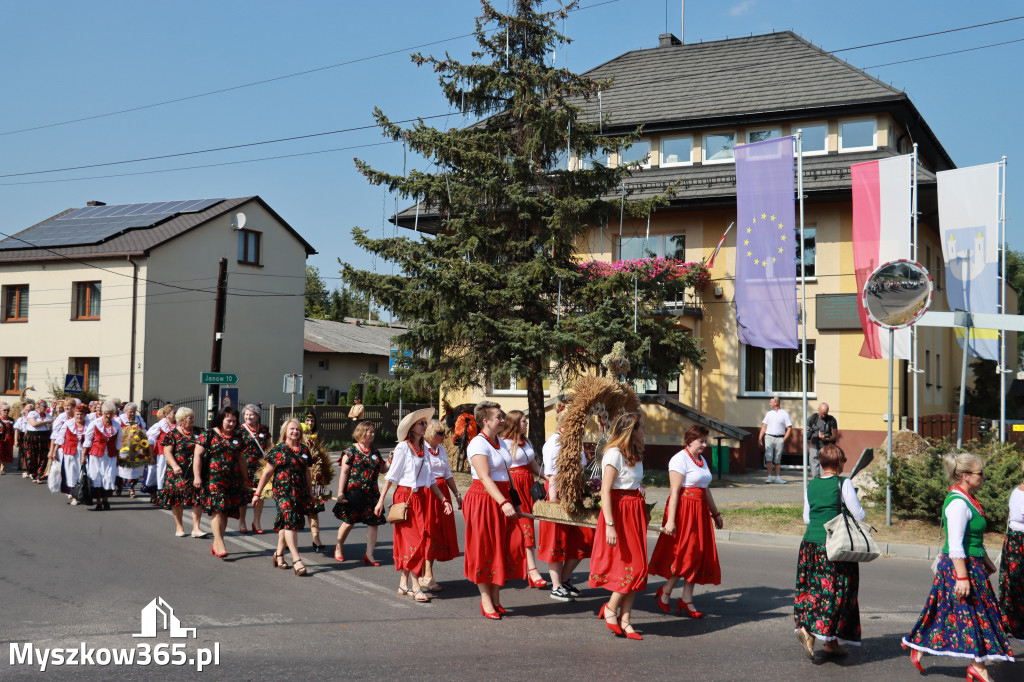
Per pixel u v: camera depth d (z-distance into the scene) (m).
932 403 27.08
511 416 9.22
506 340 18.45
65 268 35.16
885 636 7.33
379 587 9.09
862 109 24.12
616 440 7.20
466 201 19.17
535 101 18.88
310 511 9.97
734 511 14.25
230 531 12.89
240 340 38.12
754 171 17.27
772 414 19.72
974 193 17.70
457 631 7.32
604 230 26.16
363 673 6.06
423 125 19.28
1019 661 6.73
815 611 6.46
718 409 24.50
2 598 8.31
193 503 11.97
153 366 33.97
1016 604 6.81
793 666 6.37
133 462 15.26
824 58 26.53
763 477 21.02
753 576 9.92
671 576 7.98
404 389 19.56
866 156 24.06
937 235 28.36
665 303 23.22
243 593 8.70
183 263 35.38
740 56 28.05
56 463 17.27
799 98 25.16
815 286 23.73
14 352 36.22
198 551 11.04
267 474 9.88
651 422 21.31
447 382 19.50
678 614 8.03
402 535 8.59
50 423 20.55
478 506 7.78
